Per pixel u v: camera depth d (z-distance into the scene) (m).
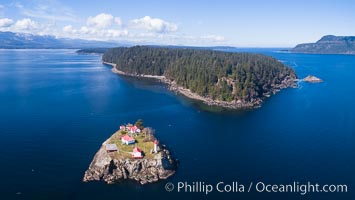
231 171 135.12
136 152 131.88
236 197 117.00
